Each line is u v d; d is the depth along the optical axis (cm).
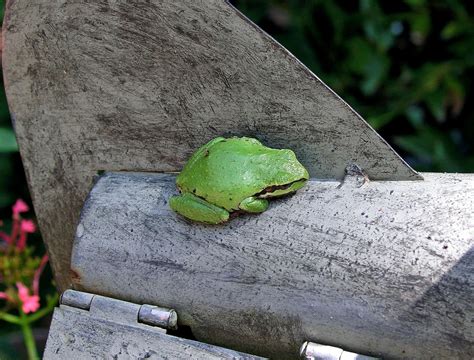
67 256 38
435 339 28
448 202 30
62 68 35
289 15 59
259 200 31
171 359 32
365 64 58
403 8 60
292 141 33
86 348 33
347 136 32
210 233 32
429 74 58
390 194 31
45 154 37
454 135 62
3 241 54
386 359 29
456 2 57
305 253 30
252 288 31
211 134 34
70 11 35
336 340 30
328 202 31
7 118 52
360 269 30
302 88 32
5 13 36
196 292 32
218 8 32
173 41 33
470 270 28
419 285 29
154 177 35
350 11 60
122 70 35
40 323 57
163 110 34
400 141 57
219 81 33
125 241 34
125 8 34
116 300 34
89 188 37
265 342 31
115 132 36
